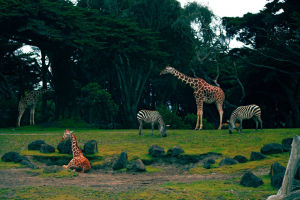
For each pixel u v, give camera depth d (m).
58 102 30.38
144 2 31.61
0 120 30.91
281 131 17.05
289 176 5.67
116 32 27.05
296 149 5.71
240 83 38.28
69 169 10.94
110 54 28.86
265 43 36.03
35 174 10.17
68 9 24.94
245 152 12.69
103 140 16.91
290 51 32.53
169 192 7.31
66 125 27.70
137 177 10.38
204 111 48.19
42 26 23.09
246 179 7.94
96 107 32.31
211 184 8.18
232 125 17.00
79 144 15.79
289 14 30.94
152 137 17.33
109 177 10.30
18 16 22.70
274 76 35.41
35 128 25.97
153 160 12.87
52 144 15.86
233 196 6.87
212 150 13.29
